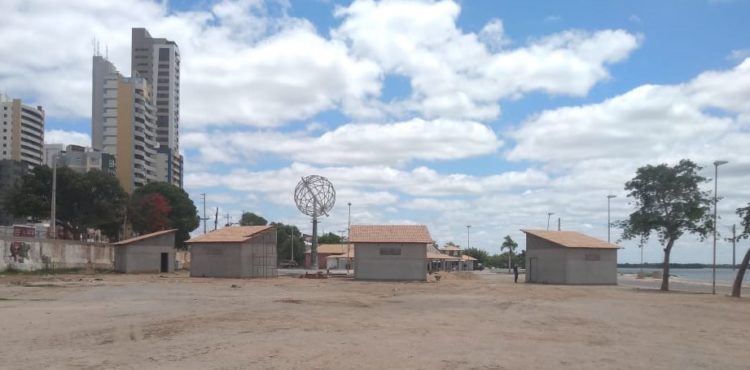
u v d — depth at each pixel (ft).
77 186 285.64
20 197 285.02
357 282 176.86
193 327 62.64
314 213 290.76
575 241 197.36
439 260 380.99
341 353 47.73
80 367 41.39
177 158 620.90
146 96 546.26
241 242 196.03
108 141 517.96
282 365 42.50
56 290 121.39
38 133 573.33
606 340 61.00
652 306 104.17
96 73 549.95
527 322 76.07
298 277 209.26
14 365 42.14
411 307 93.66
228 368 41.19
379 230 201.16
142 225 323.57
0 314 75.36
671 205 156.87
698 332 70.08
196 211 372.17
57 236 261.44
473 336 60.70
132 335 56.90
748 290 180.75
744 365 48.32
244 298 105.70
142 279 172.86
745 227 138.31
